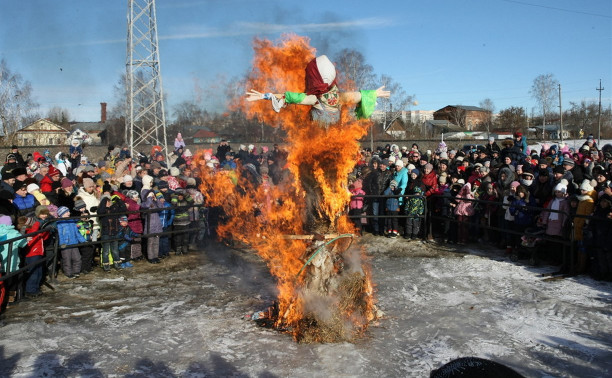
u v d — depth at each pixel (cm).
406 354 526
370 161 1288
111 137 3369
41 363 508
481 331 588
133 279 833
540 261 924
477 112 6994
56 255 805
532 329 595
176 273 870
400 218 1202
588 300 699
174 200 998
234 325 611
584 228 798
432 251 1022
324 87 527
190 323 620
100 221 869
